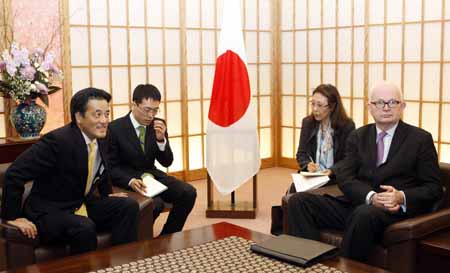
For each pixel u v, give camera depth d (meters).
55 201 2.64
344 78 5.43
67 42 4.61
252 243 2.24
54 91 3.95
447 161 4.80
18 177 2.50
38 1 4.42
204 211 4.40
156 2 5.09
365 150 2.82
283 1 5.86
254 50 5.79
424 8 4.77
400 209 2.58
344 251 2.53
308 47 5.70
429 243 2.37
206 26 5.43
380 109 2.71
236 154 4.23
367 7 5.16
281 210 3.30
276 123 6.02
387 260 2.46
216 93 4.21
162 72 5.20
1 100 4.27
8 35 4.28
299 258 1.99
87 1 4.70
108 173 2.87
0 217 2.59
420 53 4.85
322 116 3.45
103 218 2.75
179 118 5.36
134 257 2.09
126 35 4.95
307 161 3.51
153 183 3.21
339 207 2.80
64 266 2.01
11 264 2.45
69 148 2.59
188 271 1.92
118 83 4.95
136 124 3.38
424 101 4.88
